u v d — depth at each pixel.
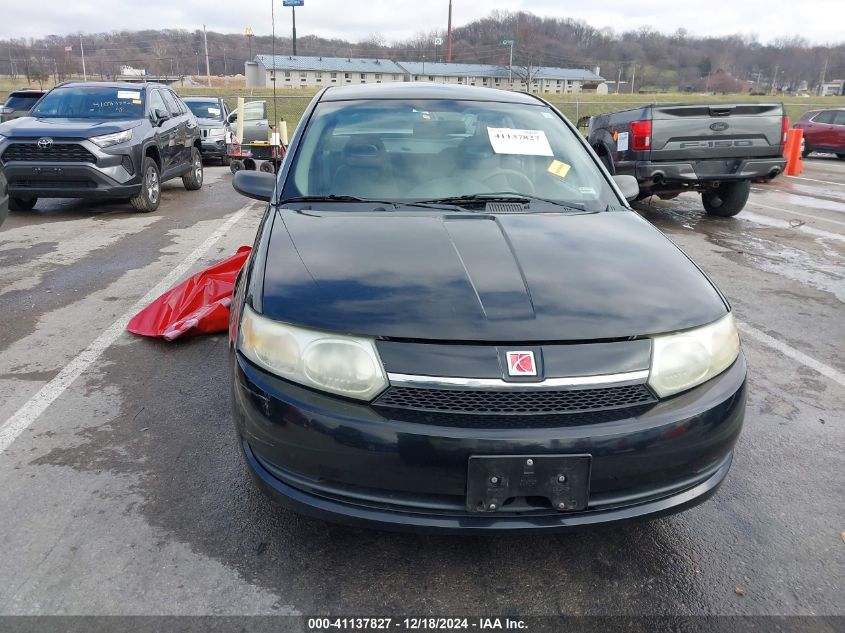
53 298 5.00
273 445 1.98
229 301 4.27
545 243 2.45
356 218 2.64
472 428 1.83
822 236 7.82
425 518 1.90
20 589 2.07
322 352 1.92
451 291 2.06
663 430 1.91
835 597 2.12
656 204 10.18
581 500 1.88
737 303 5.16
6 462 2.77
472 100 3.54
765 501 2.63
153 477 2.69
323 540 2.33
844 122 19.28
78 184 8.30
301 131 3.24
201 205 9.76
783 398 3.54
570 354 1.89
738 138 7.84
